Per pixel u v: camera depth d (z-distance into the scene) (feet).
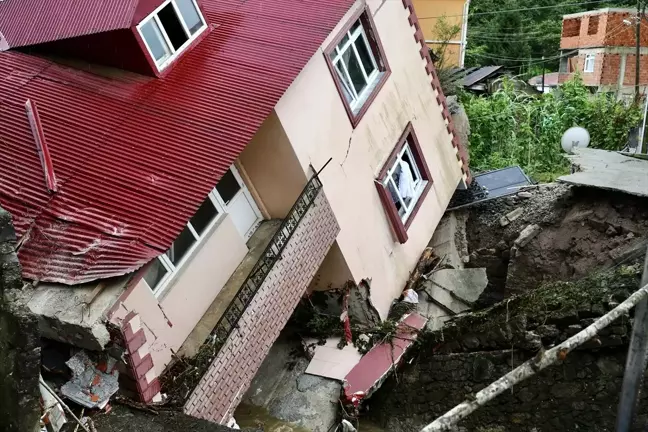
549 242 36.17
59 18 27.86
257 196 30.42
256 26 30.99
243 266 27.45
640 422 22.02
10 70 27.22
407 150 39.40
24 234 20.77
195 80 27.66
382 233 36.11
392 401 31.30
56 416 18.26
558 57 115.65
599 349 22.70
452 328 27.96
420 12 85.40
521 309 25.26
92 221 21.04
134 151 23.89
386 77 36.22
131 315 19.81
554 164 60.75
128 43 26.37
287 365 31.83
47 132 24.00
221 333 23.13
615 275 23.25
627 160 37.96
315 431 28.07
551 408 24.76
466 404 11.60
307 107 29.91
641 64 100.78
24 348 13.91
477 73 87.66
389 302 36.52
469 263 42.16
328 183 31.17
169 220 21.52
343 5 31.99
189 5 29.60
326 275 33.65
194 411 21.45
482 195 45.70
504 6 124.77
